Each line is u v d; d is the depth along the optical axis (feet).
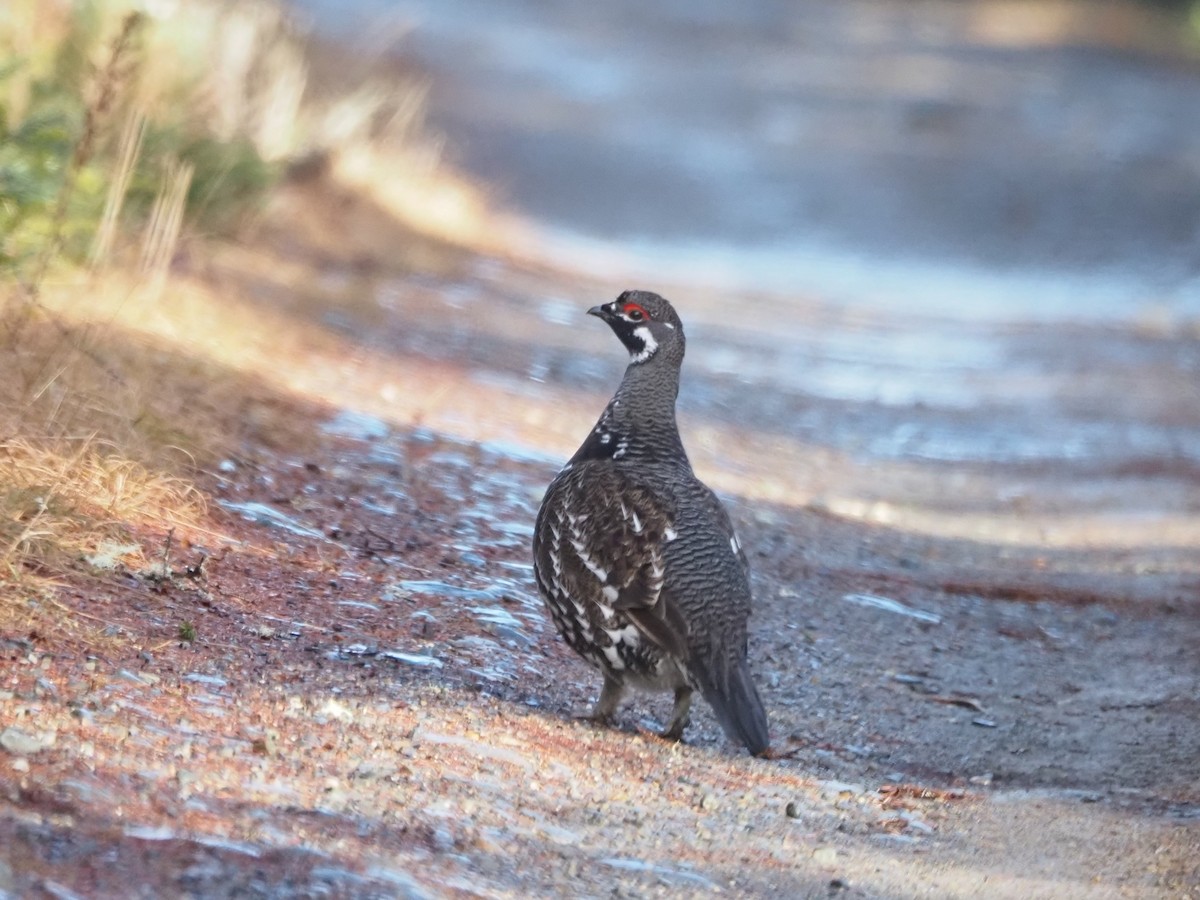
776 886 23.85
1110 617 43.52
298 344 55.21
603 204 116.78
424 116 121.80
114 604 29.17
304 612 31.94
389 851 22.07
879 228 116.78
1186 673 38.47
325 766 24.71
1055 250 110.63
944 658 39.24
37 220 44.57
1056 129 148.56
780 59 182.50
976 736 33.96
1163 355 81.30
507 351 65.92
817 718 34.09
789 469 57.62
